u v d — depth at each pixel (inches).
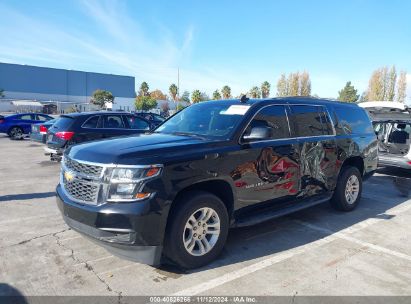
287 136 199.5
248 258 169.9
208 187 166.7
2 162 453.4
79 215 144.3
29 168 408.8
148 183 138.8
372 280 150.8
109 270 154.2
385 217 240.4
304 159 205.6
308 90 3695.9
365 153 259.0
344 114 249.8
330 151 225.5
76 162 152.4
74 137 378.0
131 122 426.3
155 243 140.7
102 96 3218.5
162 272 153.4
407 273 157.9
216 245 161.2
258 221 179.5
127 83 4315.9
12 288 138.4
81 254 169.5
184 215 147.6
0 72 3641.7
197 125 194.9
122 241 137.9
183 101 4190.5
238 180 168.7
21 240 185.9
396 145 374.9
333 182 233.1
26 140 788.0
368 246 188.4
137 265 159.2
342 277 152.9
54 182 329.7
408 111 391.2
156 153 146.8
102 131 396.5
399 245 190.9
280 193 192.4
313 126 219.0
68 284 142.1
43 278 146.5
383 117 416.2
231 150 166.2
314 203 217.6
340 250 182.2
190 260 152.3
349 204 249.3
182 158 148.9
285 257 172.1
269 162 183.5
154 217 138.9
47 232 197.9
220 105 205.8
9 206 248.5
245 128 178.5
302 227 216.5
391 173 407.2
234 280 148.3
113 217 136.4
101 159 143.9
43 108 3043.8
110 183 139.3
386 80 3147.1
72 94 4023.1
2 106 3152.1
